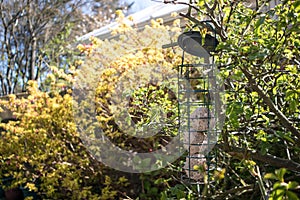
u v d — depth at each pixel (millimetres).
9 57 11383
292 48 1872
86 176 4223
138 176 4086
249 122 1902
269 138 1790
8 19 11367
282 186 866
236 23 1938
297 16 1521
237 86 2000
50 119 4184
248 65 1736
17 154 4395
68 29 10805
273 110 1735
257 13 1726
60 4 11289
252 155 1763
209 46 1773
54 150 4207
